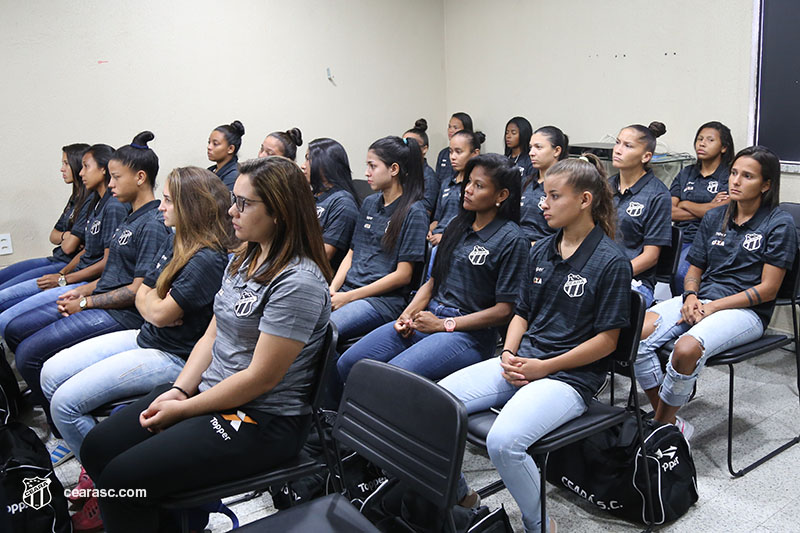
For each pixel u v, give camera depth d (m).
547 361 1.75
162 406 1.51
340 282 2.74
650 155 2.75
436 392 1.25
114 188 2.49
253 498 2.16
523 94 4.76
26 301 2.88
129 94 4.13
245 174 1.50
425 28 5.21
